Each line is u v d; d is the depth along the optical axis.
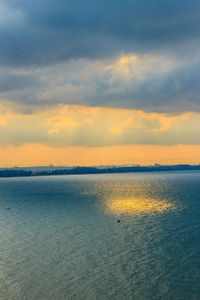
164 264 55.22
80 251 63.16
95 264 55.78
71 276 51.03
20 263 56.94
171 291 45.44
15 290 46.69
